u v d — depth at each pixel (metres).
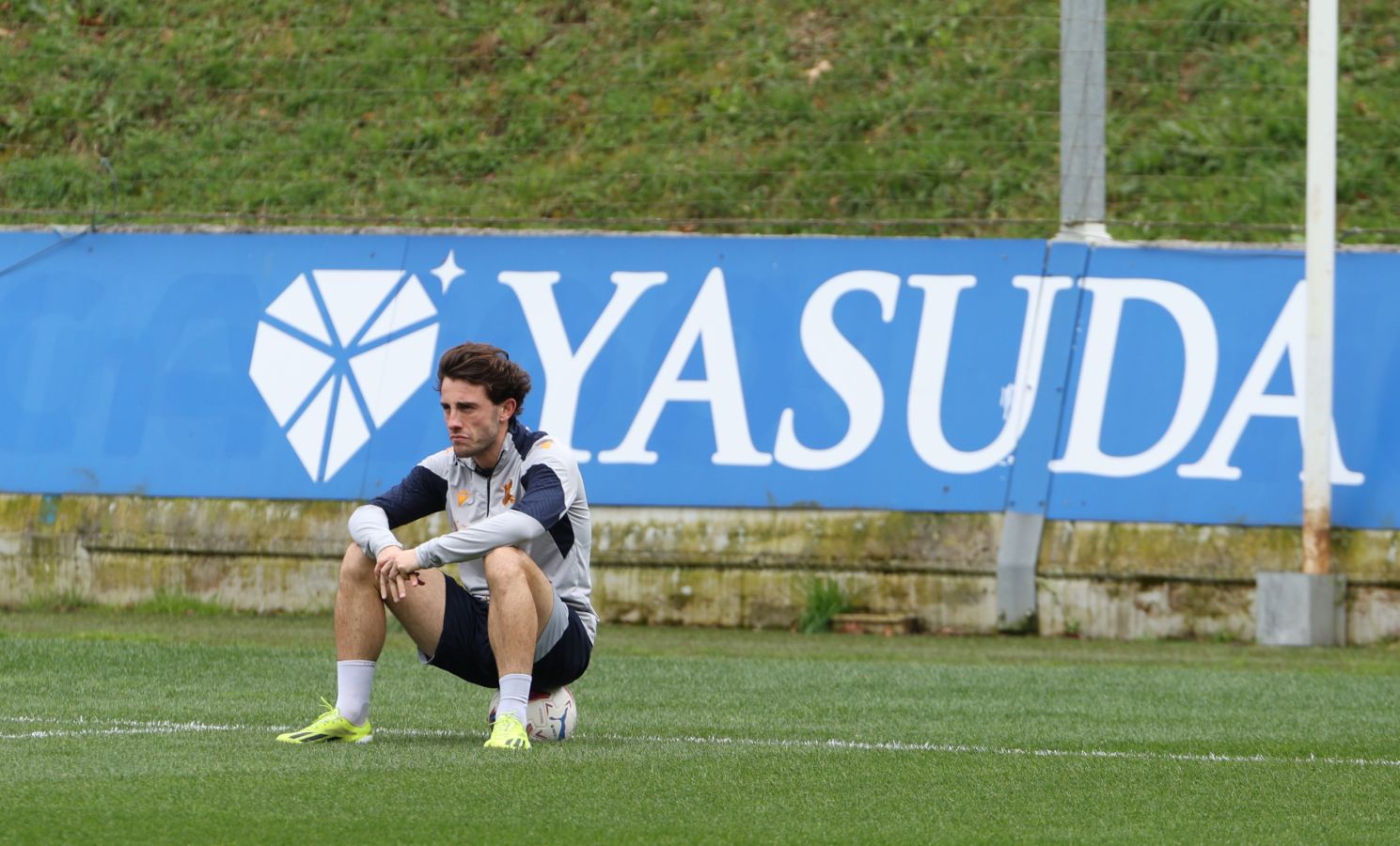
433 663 17.30
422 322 39.62
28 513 39.56
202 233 41.50
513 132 50.78
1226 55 50.19
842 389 37.81
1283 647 34.06
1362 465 35.72
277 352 40.00
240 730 18.59
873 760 17.11
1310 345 34.56
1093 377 37.16
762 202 47.59
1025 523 36.31
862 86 50.81
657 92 51.59
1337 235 42.38
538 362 38.97
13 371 40.72
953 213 46.34
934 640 34.94
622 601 37.47
